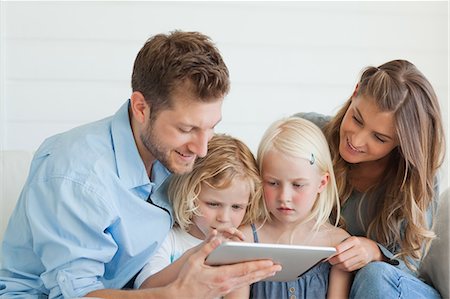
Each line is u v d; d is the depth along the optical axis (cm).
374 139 187
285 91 279
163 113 171
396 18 287
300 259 165
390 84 184
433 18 289
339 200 199
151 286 176
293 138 186
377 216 197
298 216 188
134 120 183
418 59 289
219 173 183
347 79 283
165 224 187
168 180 195
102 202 170
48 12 271
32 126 270
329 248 161
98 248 171
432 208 201
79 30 272
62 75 271
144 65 173
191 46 171
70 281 167
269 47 279
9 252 183
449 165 275
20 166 208
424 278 205
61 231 170
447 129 284
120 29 273
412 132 186
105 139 181
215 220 188
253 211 191
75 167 173
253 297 189
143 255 185
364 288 175
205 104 169
